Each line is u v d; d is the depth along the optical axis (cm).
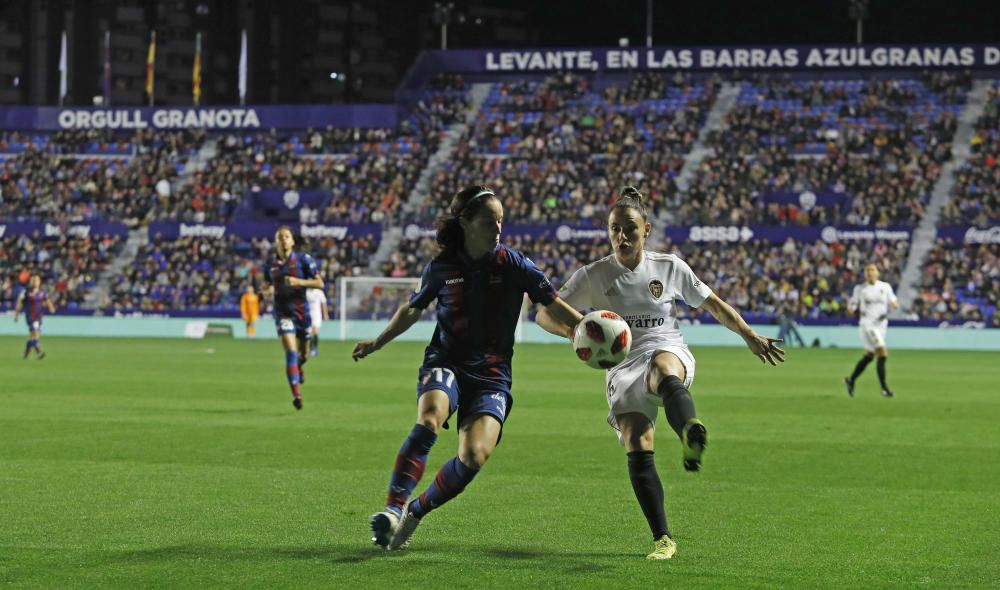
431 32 12144
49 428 1806
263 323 6081
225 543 921
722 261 6116
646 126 7144
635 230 943
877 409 2281
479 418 861
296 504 1122
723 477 1344
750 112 7069
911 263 6003
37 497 1147
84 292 6431
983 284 5822
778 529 1009
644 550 909
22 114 7556
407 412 2123
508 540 948
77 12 10719
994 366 3912
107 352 4325
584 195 6600
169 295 6347
